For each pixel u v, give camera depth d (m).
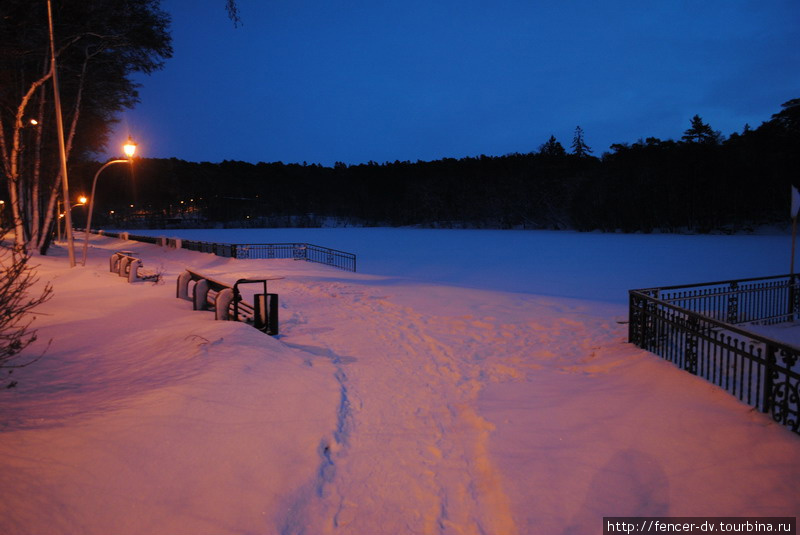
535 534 3.14
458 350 7.98
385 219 138.50
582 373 6.71
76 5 21.88
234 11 8.23
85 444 3.56
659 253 37.22
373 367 6.80
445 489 3.75
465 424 4.96
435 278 23.06
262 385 5.19
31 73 25.08
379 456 4.24
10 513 2.71
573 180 102.50
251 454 3.87
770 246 42.91
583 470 3.91
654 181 81.56
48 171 28.06
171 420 4.09
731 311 11.12
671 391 5.57
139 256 31.05
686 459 4.02
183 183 133.75
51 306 9.27
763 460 3.93
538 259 33.78
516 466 3.99
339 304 12.26
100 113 29.98
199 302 9.66
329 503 3.52
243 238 65.12
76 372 5.49
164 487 3.29
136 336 7.30
